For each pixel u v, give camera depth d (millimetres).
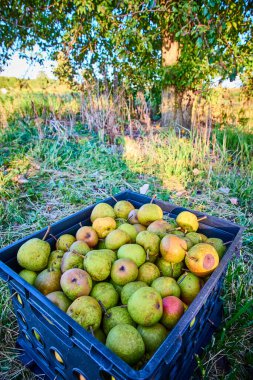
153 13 5242
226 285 2033
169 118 5988
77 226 1914
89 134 5637
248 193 3318
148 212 1836
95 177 3830
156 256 1608
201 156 4141
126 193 2299
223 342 1646
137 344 1087
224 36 4707
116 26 5312
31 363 1540
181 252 1495
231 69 4496
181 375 1329
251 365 1585
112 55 6332
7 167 3994
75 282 1303
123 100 5816
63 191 3453
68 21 6207
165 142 4754
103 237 1768
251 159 4074
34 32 6227
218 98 5777
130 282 1407
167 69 5387
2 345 1660
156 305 1187
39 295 1150
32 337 1460
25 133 5309
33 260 1438
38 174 3820
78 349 1101
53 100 6918
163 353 899
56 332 1196
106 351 911
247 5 4816
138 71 6301
